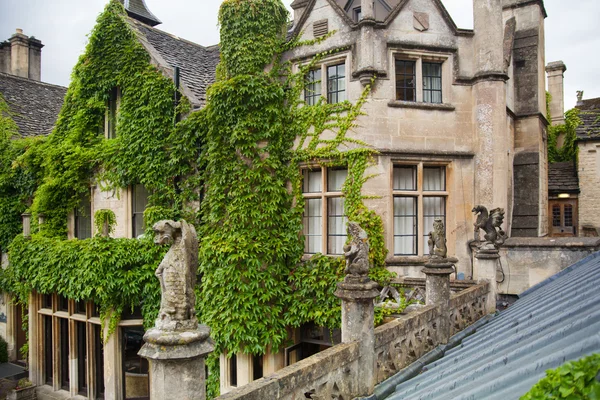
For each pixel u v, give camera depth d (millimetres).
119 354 12602
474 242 11367
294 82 11969
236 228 11266
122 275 12023
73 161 14008
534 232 13453
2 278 15719
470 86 11836
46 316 15008
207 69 15227
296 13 14375
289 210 11711
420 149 11391
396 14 11406
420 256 11391
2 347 16203
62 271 12805
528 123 13906
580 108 22188
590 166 17703
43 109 20031
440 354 6770
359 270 5352
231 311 10922
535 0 14000
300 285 11266
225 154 11602
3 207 16234
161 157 12562
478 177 11594
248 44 11703
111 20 13602
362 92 11188
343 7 12891
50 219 14656
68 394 13992
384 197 11078
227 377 11367
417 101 11594
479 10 11680
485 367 4293
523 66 14117
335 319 10688
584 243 10047
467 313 8141
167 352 3525
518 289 10750
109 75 13609
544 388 2152
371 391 5262
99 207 14141
